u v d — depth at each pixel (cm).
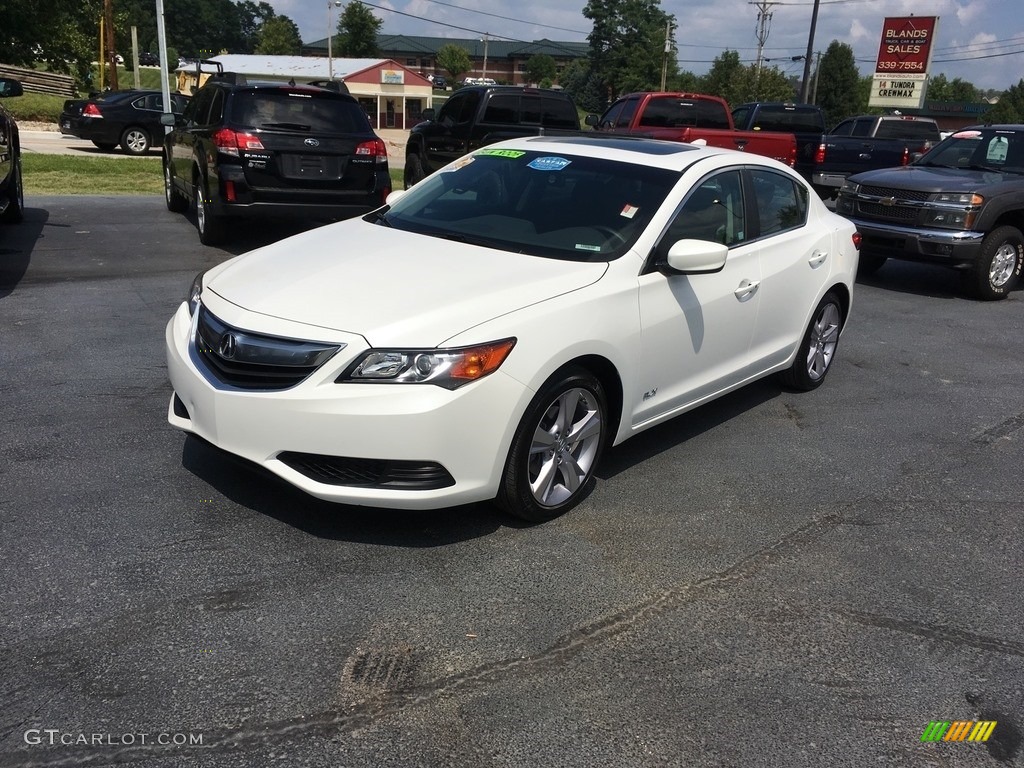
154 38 11912
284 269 416
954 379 682
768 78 6556
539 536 396
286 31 10419
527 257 429
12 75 3678
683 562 382
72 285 786
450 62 11725
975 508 454
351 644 311
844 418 580
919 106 5428
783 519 429
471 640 318
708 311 474
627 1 8081
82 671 288
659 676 304
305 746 262
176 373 392
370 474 354
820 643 330
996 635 343
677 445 516
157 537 370
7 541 360
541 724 278
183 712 273
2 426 473
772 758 270
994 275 990
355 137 962
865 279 1091
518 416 369
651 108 1505
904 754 275
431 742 267
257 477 427
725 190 506
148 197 1347
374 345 347
